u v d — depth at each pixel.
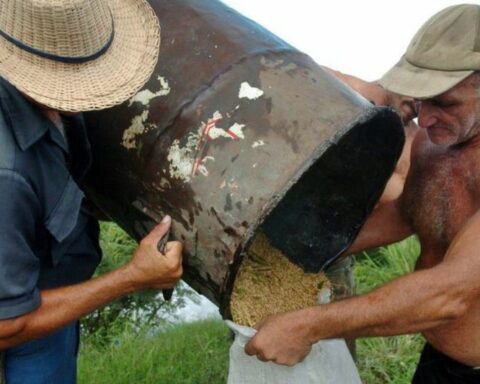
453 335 1.19
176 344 1.99
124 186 1.09
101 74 0.93
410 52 1.11
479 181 1.15
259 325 1.11
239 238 0.99
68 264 1.10
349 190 1.20
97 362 1.92
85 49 0.91
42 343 1.14
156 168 1.04
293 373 1.23
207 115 1.03
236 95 1.03
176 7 1.11
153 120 1.05
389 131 1.08
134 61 0.96
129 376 1.82
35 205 0.96
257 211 0.98
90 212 1.15
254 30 1.10
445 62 1.07
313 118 1.02
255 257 1.22
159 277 1.01
